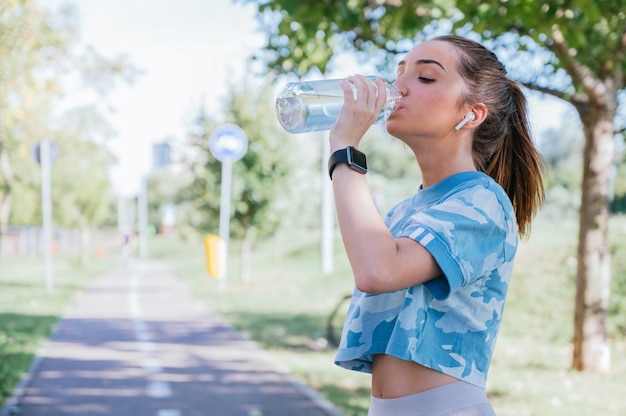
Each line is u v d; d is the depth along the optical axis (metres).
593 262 8.38
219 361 9.01
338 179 1.76
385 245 1.65
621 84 8.30
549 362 9.09
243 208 21.61
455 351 1.75
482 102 1.88
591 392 7.34
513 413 6.45
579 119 8.55
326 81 1.95
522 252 14.98
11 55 16.38
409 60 1.91
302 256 31.17
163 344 10.32
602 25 7.10
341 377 8.04
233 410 6.54
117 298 17.33
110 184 35.97
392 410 1.79
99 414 6.38
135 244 60.06
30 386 7.46
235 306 15.46
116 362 8.86
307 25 6.73
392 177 44.19
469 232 1.72
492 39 7.36
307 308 14.94
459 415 1.74
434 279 1.70
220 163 22.09
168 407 6.66
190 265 35.44
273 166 21.92
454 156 1.90
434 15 7.32
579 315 8.47
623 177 26.20
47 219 18.91
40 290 19.16
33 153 18.84
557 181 34.75
